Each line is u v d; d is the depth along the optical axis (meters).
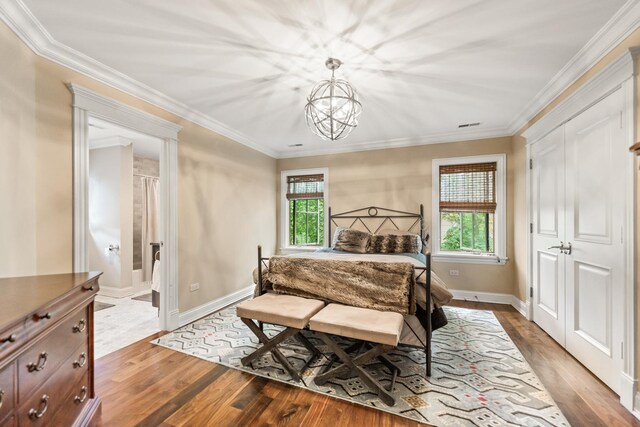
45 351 1.08
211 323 3.13
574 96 2.21
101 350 2.46
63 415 1.22
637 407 1.61
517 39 1.91
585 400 1.76
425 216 4.27
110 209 4.31
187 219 3.19
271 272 2.55
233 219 4.01
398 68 2.29
